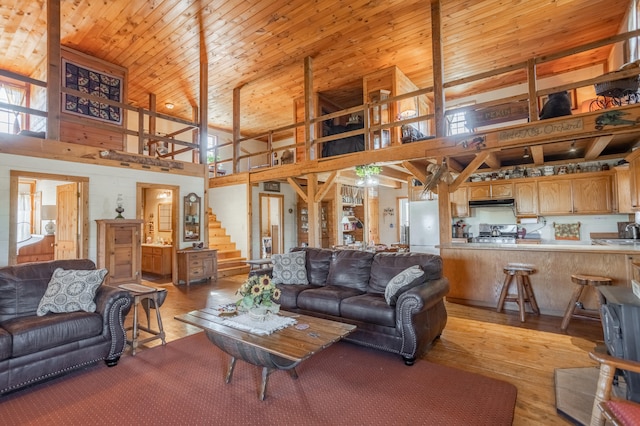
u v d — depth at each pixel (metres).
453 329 3.68
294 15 4.80
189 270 6.35
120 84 6.39
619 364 1.55
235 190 8.10
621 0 4.52
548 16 4.84
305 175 6.56
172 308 4.73
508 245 4.55
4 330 2.43
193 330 3.76
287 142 11.68
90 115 6.02
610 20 4.96
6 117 6.50
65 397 2.34
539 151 4.71
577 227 6.15
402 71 6.68
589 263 3.99
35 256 6.66
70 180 5.07
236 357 2.41
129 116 8.49
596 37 5.41
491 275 4.58
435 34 4.64
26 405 2.24
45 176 4.81
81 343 2.68
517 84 7.09
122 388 2.46
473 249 4.65
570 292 4.08
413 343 2.77
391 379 2.55
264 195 8.91
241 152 11.27
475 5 4.59
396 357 2.97
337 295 3.42
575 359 2.88
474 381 2.51
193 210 6.84
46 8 4.67
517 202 6.34
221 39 5.43
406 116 6.75
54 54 4.74
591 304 4.00
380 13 4.82
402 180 8.33
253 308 2.60
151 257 7.66
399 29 5.24
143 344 3.31
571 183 5.88
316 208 6.30
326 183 6.08
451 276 4.84
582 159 5.57
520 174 6.43
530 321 3.94
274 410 2.15
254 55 6.02
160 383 2.53
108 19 4.87
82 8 4.62
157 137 6.30
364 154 5.52
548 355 2.97
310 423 2.01
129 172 5.81
